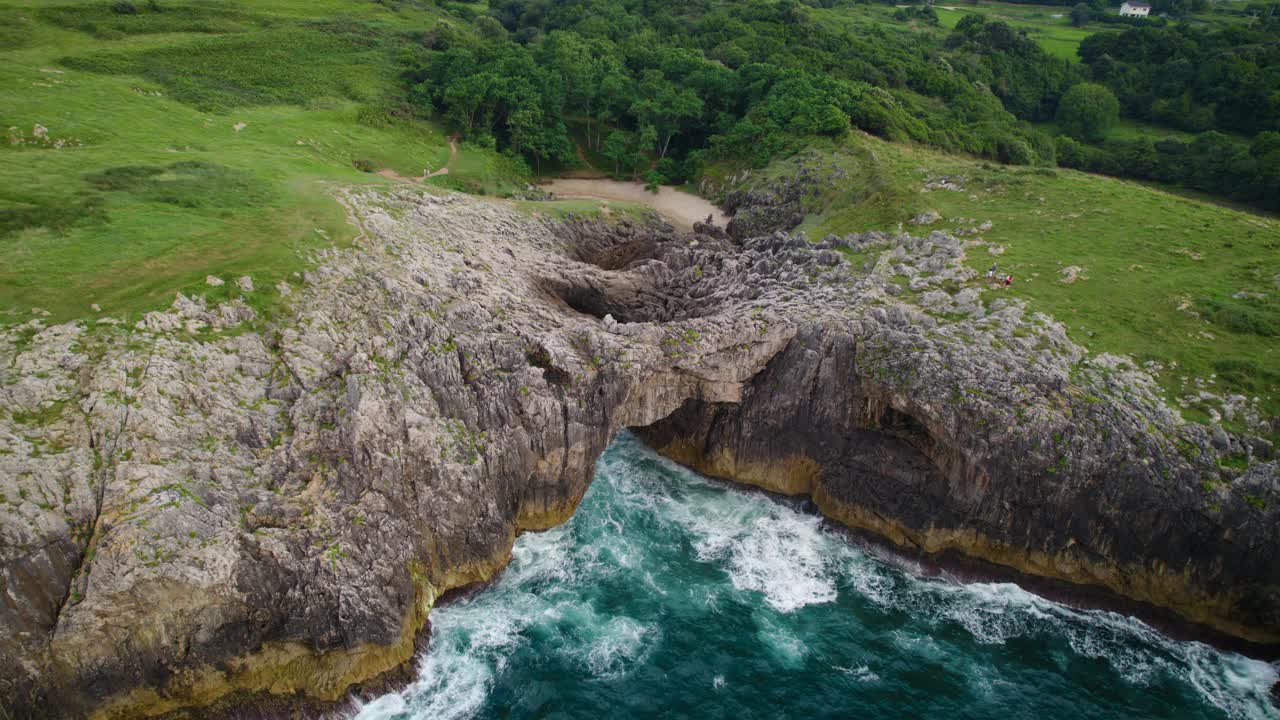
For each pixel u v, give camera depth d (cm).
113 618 3419
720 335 5444
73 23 10250
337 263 5272
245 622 3709
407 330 4900
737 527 5456
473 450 4694
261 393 4303
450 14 17362
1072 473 4609
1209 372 5081
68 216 5138
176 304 4441
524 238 7675
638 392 5447
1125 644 4531
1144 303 5841
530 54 12119
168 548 3531
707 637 4525
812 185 9212
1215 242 6756
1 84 7781
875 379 5172
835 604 4806
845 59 12962
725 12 15500
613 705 4069
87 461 3653
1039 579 4878
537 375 4997
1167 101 12712
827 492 5491
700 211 10381
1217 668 4369
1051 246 6888
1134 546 4603
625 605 4719
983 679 4281
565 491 5247
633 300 7062
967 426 4812
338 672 3928
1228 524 4356
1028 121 13788
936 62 13912
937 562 5072
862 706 4106
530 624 4538
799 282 6341
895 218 7775
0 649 3228
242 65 10619
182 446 3884
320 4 14175
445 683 4125
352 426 4259
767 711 4066
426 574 4447
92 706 3450
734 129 11019
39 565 3375
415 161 9781
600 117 11656
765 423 5662
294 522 3934
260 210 5834
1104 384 4969
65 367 3947
